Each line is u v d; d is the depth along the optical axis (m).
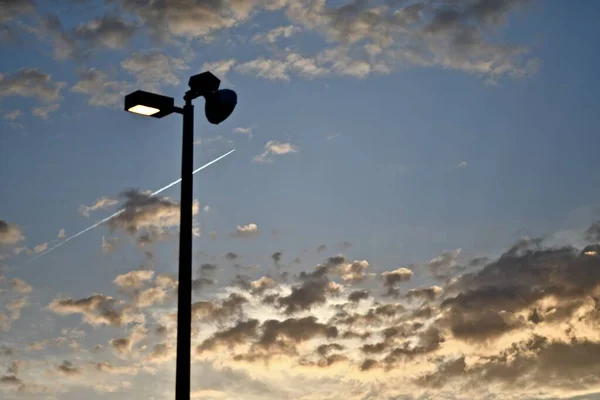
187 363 12.20
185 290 12.52
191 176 13.28
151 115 13.63
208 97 13.75
